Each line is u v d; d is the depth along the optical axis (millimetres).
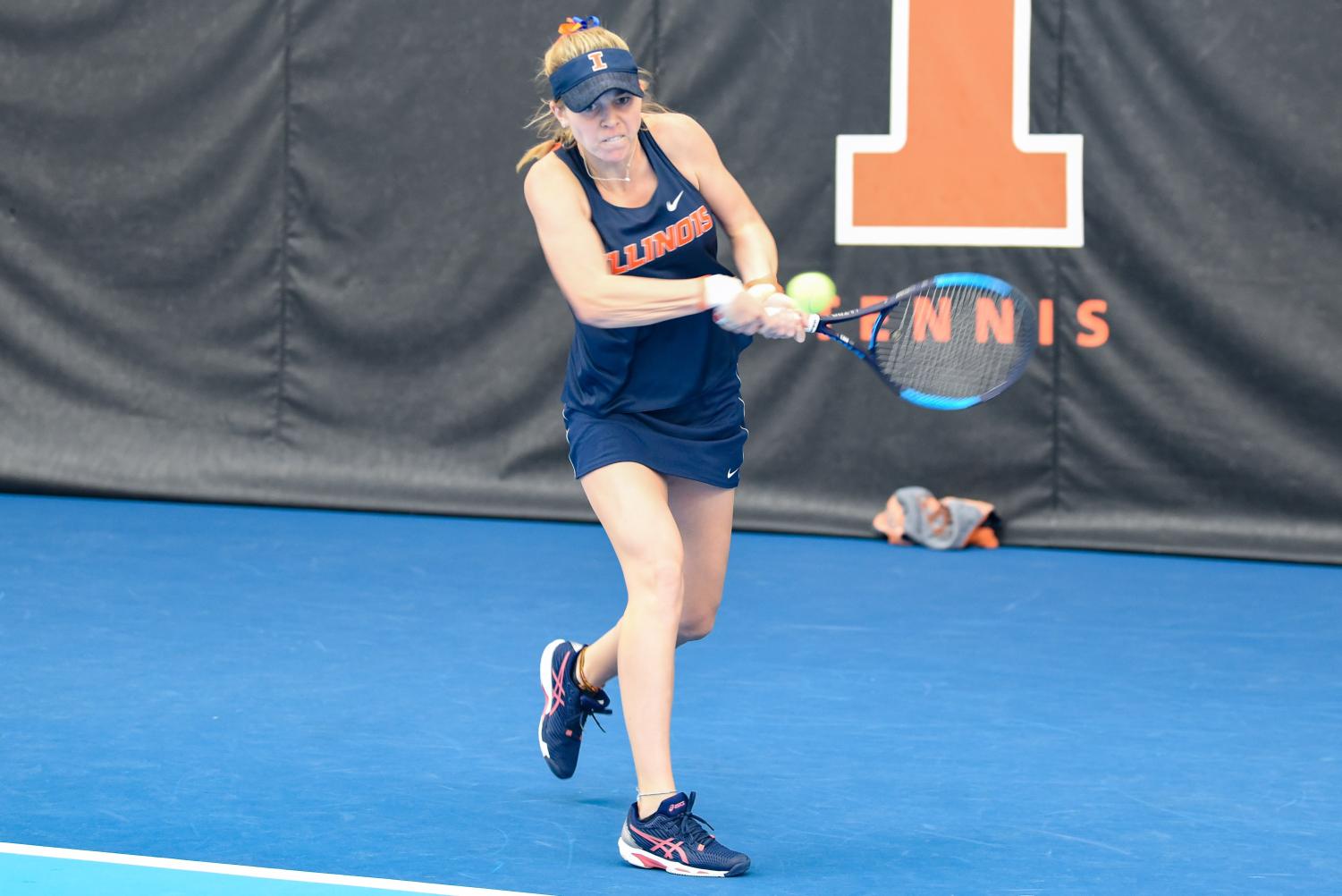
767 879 11805
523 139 28359
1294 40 25219
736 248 13148
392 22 28656
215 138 29438
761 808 13500
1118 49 25891
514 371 28750
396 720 16047
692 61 27469
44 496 30031
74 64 29812
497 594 22297
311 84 29031
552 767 13742
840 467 27609
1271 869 12078
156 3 29453
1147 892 11570
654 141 12602
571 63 11734
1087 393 26484
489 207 28594
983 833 12891
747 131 27406
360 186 29000
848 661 18719
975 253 26766
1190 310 25938
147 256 29906
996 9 26266
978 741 15516
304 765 14477
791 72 27141
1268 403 25781
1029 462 26812
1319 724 16250
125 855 11977
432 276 28906
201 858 11969
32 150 30125
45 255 30203
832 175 27156
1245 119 25469
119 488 29797
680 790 13992
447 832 12758
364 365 29297
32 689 17016
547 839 12641
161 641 19250
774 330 12891
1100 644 19781
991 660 18859
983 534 26594
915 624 20703
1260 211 25547
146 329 30078
